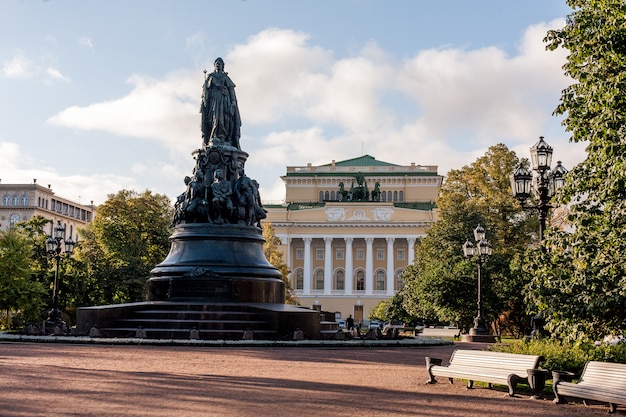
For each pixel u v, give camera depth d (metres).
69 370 16.56
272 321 27.14
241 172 33.94
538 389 13.39
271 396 12.86
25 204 144.38
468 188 57.78
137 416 10.62
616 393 11.45
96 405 11.55
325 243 119.81
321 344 25.38
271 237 83.38
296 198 127.00
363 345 26.25
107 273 58.88
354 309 118.31
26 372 16.05
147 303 29.34
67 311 55.38
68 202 161.12
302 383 14.84
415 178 124.31
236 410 11.30
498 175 54.81
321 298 118.94
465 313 44.28
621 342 16.12
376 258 121.31
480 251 37.16
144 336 25.98
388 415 11.10
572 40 16.19
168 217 68.62
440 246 55.25
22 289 40.66
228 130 34.81
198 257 31.58
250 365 18.25
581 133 15.90
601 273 14.31
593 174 15.12
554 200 15.96
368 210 118.12
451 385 15.11
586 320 14.88
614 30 15.00
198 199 32.97
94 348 23.28
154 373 16.11
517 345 17.33
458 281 44.38
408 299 58.03
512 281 43.53
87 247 63.28
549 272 15.35
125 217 63.78
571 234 15.31
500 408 12.15
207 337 26.25
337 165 130.12
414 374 17.03
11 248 40.78
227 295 30.38
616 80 14.00
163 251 64.94
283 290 32.91
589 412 11.91
